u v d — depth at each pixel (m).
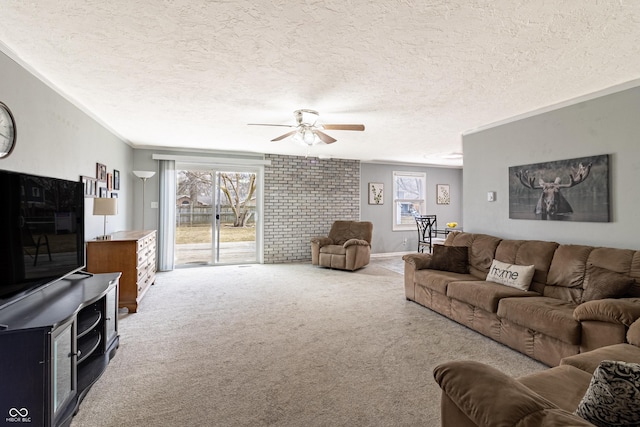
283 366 2.28
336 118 3.77
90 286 2.21
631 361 1.55
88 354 1.96
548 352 2.29
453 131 4.39
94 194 3.68
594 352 1.65
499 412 0.94
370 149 5.89
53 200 2.12
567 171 3.07
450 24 1.83
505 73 2.51
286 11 1.71
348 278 5.16
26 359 1.48
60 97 2.88
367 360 2.38
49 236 2.07
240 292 4.27
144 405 1.82
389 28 1.88
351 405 1.83
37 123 2.51
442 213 8.20
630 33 1.91
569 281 2.66
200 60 2.31
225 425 1.65
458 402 1.07
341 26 1.86
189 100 3.17
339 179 7.02
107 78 2.63
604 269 2.42
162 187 5.62
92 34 1.95
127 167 5.18
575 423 0.83
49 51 2.17
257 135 4.73
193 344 2.64
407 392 1.97
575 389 1.33
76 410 1.74
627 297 2.22
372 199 7.43
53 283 2.26
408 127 4.18
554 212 3.18
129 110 3.50
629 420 0.86
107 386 2.01
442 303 3.33
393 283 4.83
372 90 2.88
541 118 3.33
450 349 2.58
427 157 6.83
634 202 2.60
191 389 1.98
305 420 1.70
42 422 1.48
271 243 6.45
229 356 2.43
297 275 5.36
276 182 6.46
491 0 1.61
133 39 2.01
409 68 2.43
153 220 5.65
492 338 2.75
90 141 3.58
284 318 3.28
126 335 2.82
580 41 2.01
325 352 2.51
